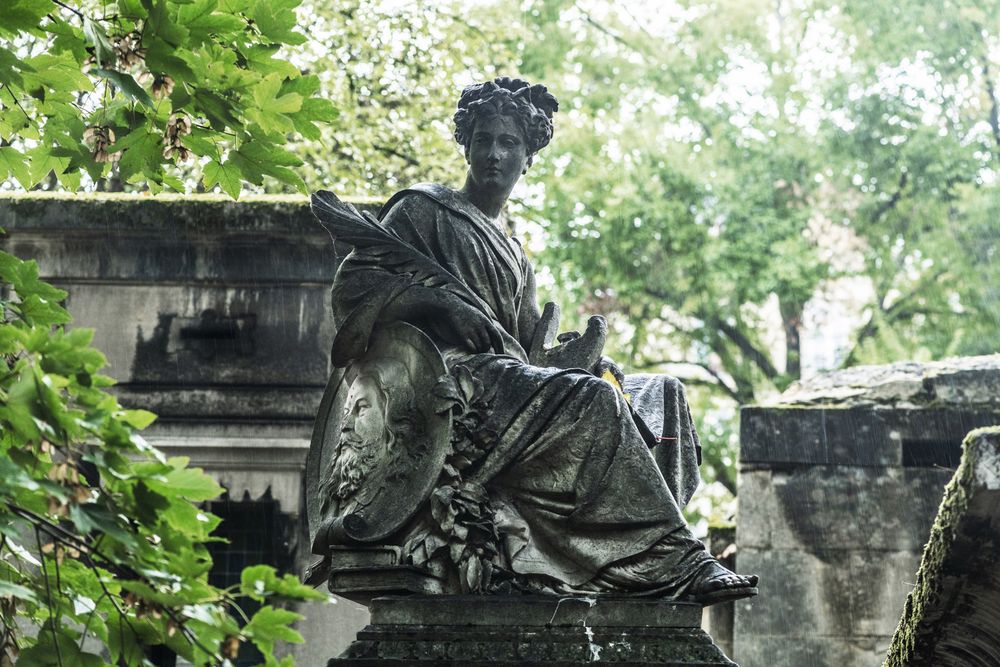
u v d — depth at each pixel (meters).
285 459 10.52
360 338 7.57
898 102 20.44
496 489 7.34
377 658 6.89
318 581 7.59
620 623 6.98
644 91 21.23
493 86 8.19
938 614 7.99
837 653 10.72
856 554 10.87
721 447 21.03
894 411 11.10
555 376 7.46
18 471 4.97
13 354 5.57
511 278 8.01
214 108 6.05
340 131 16.39
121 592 5.67
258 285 10.78
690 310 19.97
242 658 10.02
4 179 6.67
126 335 10.71
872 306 20.31
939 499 10.91
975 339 19.81
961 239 20.02
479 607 6.99
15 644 5.79
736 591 6.98
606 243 20.00
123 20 5.93
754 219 19.92
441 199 8.04
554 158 20.62
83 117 6.50
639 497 7.25
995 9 20.62
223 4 6.09
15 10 5.72
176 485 5.34
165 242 10.80
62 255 10.79
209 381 10.65
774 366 21.08
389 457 7.39
